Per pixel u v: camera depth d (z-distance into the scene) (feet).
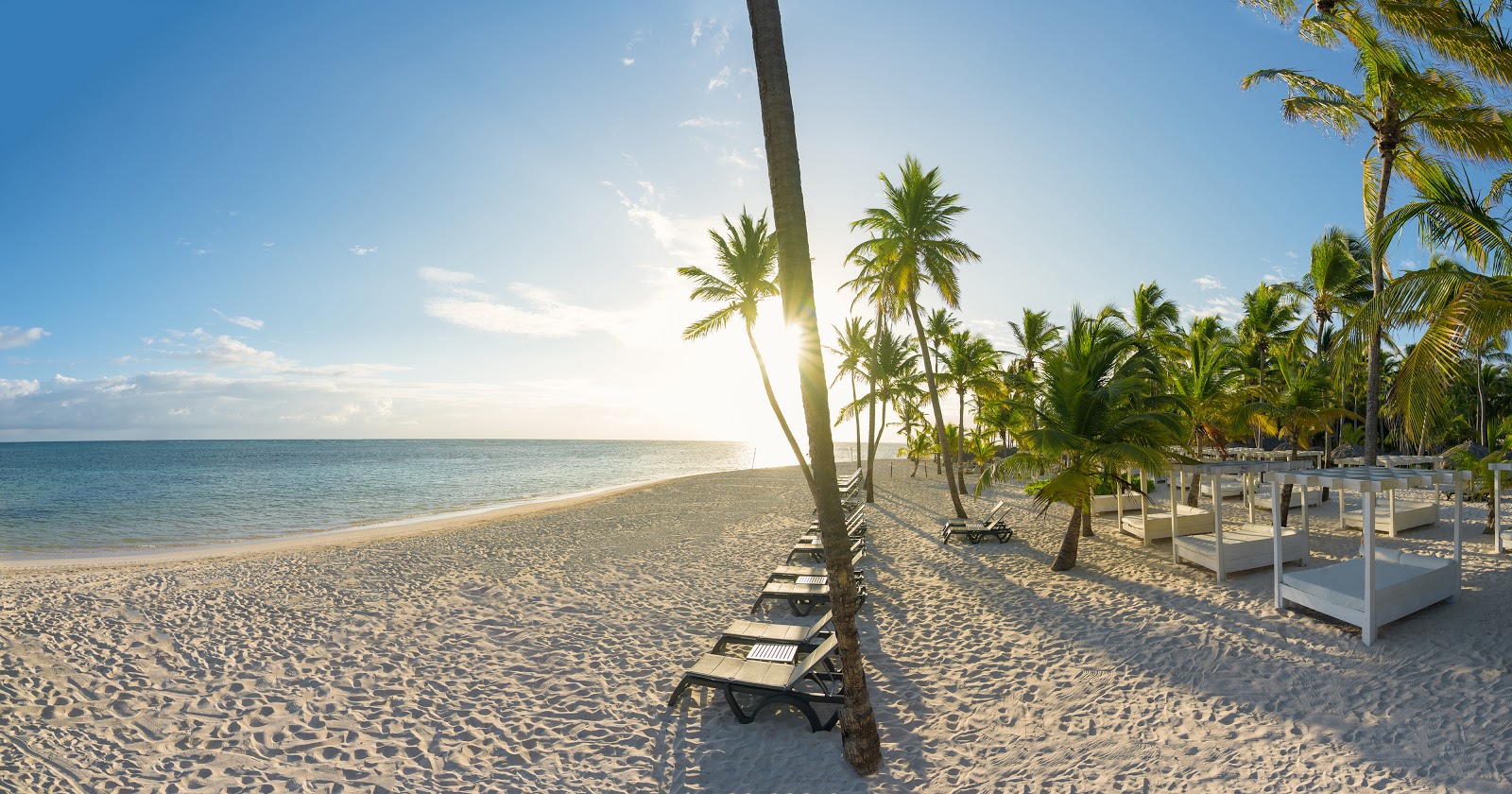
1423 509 40.88
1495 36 27.76
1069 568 34.40
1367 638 20.80
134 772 15.88
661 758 17.07
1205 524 39.88
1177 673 20.43
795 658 20.67
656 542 49.37
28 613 27.68
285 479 151.23
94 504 96.89
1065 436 32.42
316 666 22.99
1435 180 28.58
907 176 50.67
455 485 135.33
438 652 24.57
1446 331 22.67
